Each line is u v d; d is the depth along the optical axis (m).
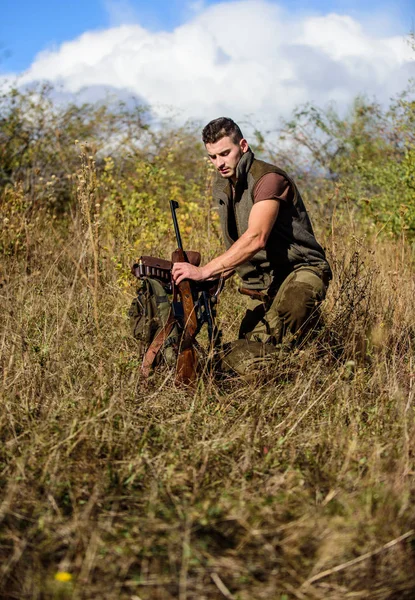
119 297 5.43
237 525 2.61
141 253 6.43
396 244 6.92
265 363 4.01
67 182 10.18
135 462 3.02
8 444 3.17
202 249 6.73
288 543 2.50
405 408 3.56
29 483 2.88
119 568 2.38
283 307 4.21
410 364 4.20
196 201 8.64
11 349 4.12
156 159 8.48
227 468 3.10
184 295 3.97
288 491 2.82
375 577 2.37
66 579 2.29
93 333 4.54
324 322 4.48
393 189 8.36
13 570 2.38
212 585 2.32
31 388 3.79
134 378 3.88
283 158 10.23
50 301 5.16
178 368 3.93
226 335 4.86
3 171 10.36
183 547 2.41
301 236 4.28
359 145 9.84
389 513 2.56
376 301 5.10
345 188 7.99
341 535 2.44
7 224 6.64
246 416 3.65
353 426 3.43
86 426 3.23
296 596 2.31
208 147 4.16
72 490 2.87
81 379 3.91
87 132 10.91
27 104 10.80
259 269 4.41
